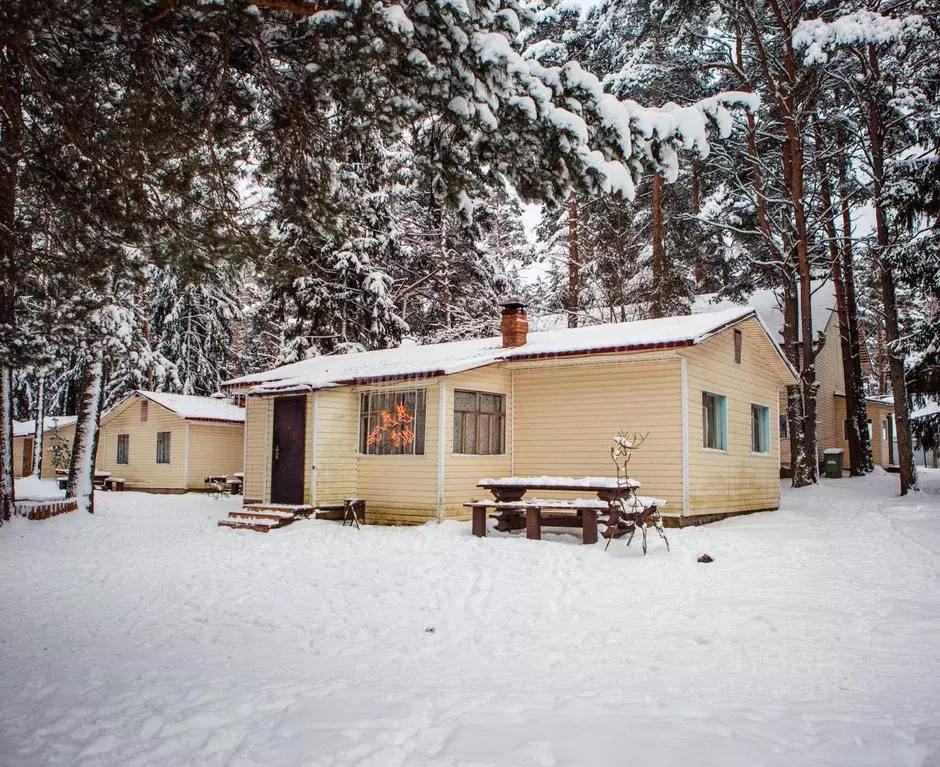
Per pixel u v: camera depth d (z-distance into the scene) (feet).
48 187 23.12
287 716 14.14
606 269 101.71
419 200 100.83
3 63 20.13
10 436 52.26
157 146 22.16
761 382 61.36
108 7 19.12
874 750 12.03
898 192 64.23
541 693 15.66
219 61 21.75
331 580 31.68
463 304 107.14
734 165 82.58
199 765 12.07
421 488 50.72
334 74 21.13
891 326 67.82
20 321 47.44
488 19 20.03
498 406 54.19
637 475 48.73
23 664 18.94
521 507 41.45
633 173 22.54
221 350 125.80
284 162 24.90
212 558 38.27
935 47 66.90
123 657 19.71
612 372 50.55
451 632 22.53
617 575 31.40
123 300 63.52
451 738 12.66
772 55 73.87
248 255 25.25
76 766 12.13
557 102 21.11
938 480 82.38
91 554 40.06
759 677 16.83
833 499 66.23
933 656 18.35
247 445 66.59
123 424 105.09
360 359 66.59
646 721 13.34
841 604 24.76
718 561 34.24
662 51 85.71
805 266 75.36
